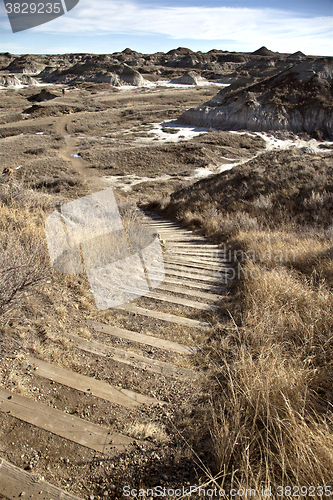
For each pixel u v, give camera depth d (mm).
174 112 73125
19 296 2951
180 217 12547
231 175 15930
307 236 7215
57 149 44938
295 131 57094
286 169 13648
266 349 2611
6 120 69938
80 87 118500
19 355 2605
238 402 2027
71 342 2965
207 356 2818
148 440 1938
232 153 43812
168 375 2590
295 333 2879
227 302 4039
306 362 2381
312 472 1504
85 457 1798
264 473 1597
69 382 2398
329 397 2078
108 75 128625
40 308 3316
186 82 133500
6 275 2814
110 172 35531
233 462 1706
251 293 3867
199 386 2439
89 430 1974
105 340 3088
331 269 4113
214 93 102000
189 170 36250
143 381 2502
